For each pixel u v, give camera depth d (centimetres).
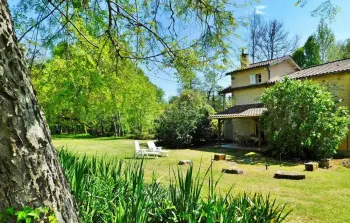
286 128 1371
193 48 420
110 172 378
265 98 1477
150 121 2970
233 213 243
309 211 581
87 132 3706
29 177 151
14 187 146
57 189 170
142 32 445
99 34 455
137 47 454
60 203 171
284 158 1399
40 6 392
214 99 3544
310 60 3080
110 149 1944
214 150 1855
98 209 278
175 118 2172
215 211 245
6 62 147
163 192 327
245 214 246
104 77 533
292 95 1355
